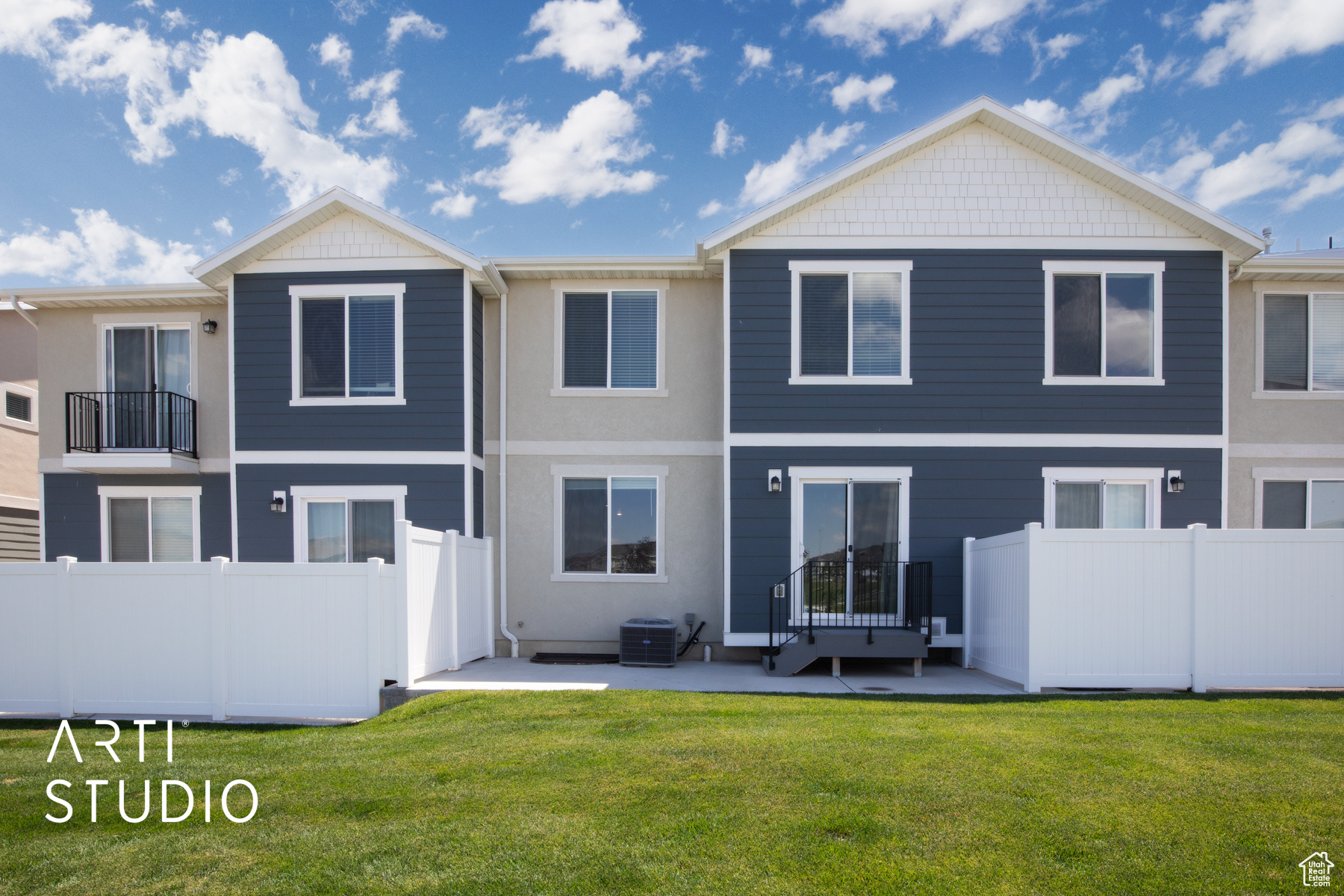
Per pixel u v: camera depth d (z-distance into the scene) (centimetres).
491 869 394
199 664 799
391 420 1075
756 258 1062
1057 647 820
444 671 933
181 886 386
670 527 1133
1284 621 816
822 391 1048
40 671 814
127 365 1207
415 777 538
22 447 1510
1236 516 1112
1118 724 647
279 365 1089
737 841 420
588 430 1148
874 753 559
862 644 948
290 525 1077
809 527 1045
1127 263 1048
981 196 1059
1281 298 1134
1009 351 1046
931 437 1042
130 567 810
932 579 1019
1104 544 823
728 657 1110
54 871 404
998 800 468
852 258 1058
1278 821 438
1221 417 1040
